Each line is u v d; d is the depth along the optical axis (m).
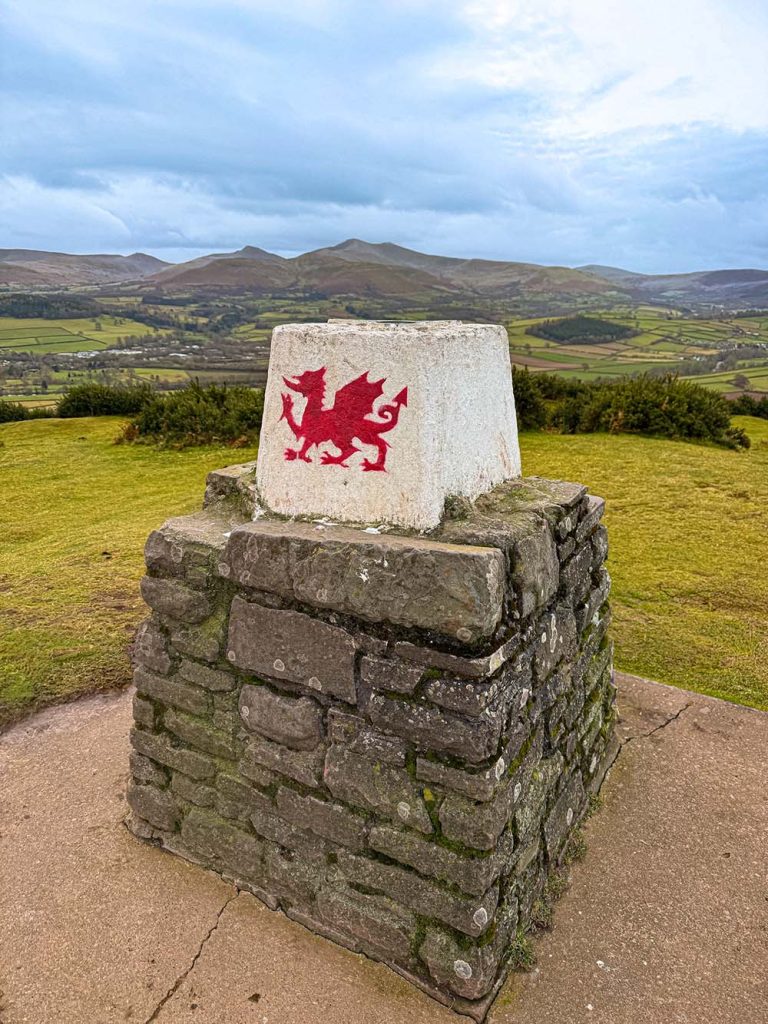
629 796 3.15
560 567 2.59
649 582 5.76
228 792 2.54
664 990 2.20
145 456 11.38
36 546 7.12
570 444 10.80
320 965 2.26
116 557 6.59
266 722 2.37
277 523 2.41
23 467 10.83
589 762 3.04
